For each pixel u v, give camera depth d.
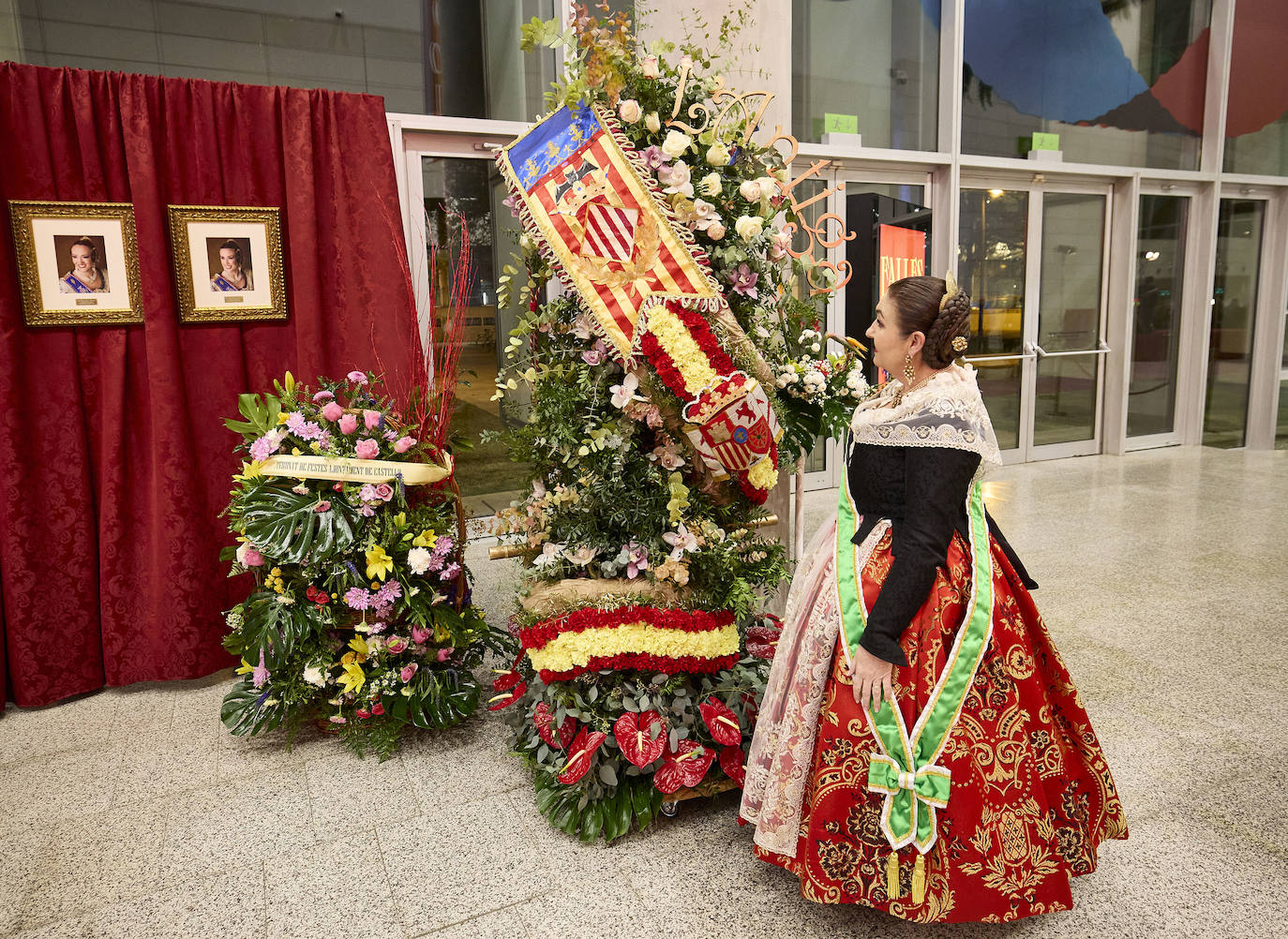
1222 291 7.23
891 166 5.78
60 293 2.86
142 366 3.03
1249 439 7.36
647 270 2.04
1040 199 6.40
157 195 2.96
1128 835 1.96
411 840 2.16
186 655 3.08
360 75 4.00
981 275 6.31
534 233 2.15
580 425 2.17
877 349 1.83
